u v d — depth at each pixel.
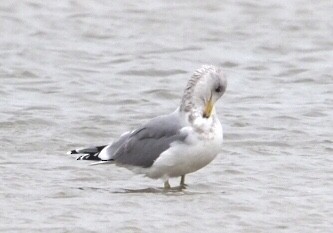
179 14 30.83
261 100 21.27
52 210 12.66
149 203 13.10
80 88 22.16
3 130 17.94
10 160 15.61
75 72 23.88
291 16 30.67
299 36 28.52
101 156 13.95
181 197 13.47
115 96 21.39
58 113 19.55
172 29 29.12
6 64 24.16
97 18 30.09
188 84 13.60
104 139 17.69
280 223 12.32
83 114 19.50
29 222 12.15
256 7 31.72
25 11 30.45
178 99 21.45
